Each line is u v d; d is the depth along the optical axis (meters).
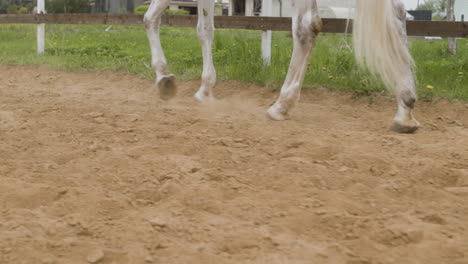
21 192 2.54
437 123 4.68
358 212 2.45
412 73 4.12
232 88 6.37
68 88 6.70
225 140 3.63
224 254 1.98
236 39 9.23
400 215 2.37
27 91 6.04
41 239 2.04
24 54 9.90
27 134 3.80
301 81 4.37
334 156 3.31
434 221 2.35
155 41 5.13
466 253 2.01
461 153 3.43
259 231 2.17
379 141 3.77
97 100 5.45
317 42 10.29
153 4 5.14
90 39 13.58
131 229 2.18
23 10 31.14
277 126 4.18
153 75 7.11
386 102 5.48
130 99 5.57
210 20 5.33
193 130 3.96
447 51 10.23
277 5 24.47
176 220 2.27
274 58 7.35
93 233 2.15
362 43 3.51
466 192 2.72
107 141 3.68
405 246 2.09
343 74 6.73
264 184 2.81
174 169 2.99
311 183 2.79
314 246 2.07
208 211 2.42
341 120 4.71
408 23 6.18
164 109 4.84
